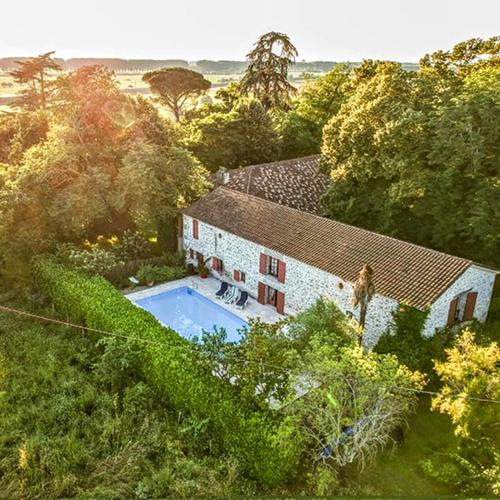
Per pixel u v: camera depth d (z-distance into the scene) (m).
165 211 29.66
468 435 14.32
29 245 27.14
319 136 47.88
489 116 22.62
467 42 30.16
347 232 23.56
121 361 18.20
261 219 26.56
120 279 27.70
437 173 24.03
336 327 17.75
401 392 14.17
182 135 39.84
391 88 26.52
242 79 50.31
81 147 29.28
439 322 19.77
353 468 14.96
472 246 25.64
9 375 18.36
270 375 15.11
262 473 14.30
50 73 51.25
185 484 13.62
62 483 13.72
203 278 29.23
